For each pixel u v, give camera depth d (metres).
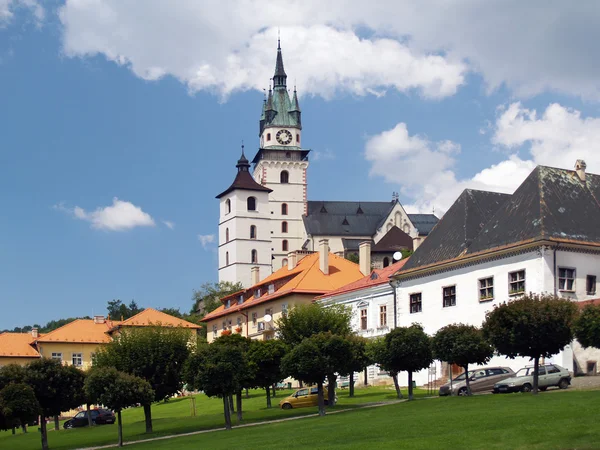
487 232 68.19
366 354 65.31
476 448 32.50
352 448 35.03
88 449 53.03
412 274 73.81
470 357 52.19
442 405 46.94
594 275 63.78
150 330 68.12
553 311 48.16
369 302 80.50
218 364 54.72
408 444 34.47
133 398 54.72
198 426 59.69
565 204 65.69
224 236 193.88
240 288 172.12
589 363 59.59
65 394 60.88
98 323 120.19
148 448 46.81
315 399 64.56
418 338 55.75
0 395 56.44
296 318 73.31
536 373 48.59
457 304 68.69
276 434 44.16
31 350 114.69
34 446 60.94
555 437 32.81
